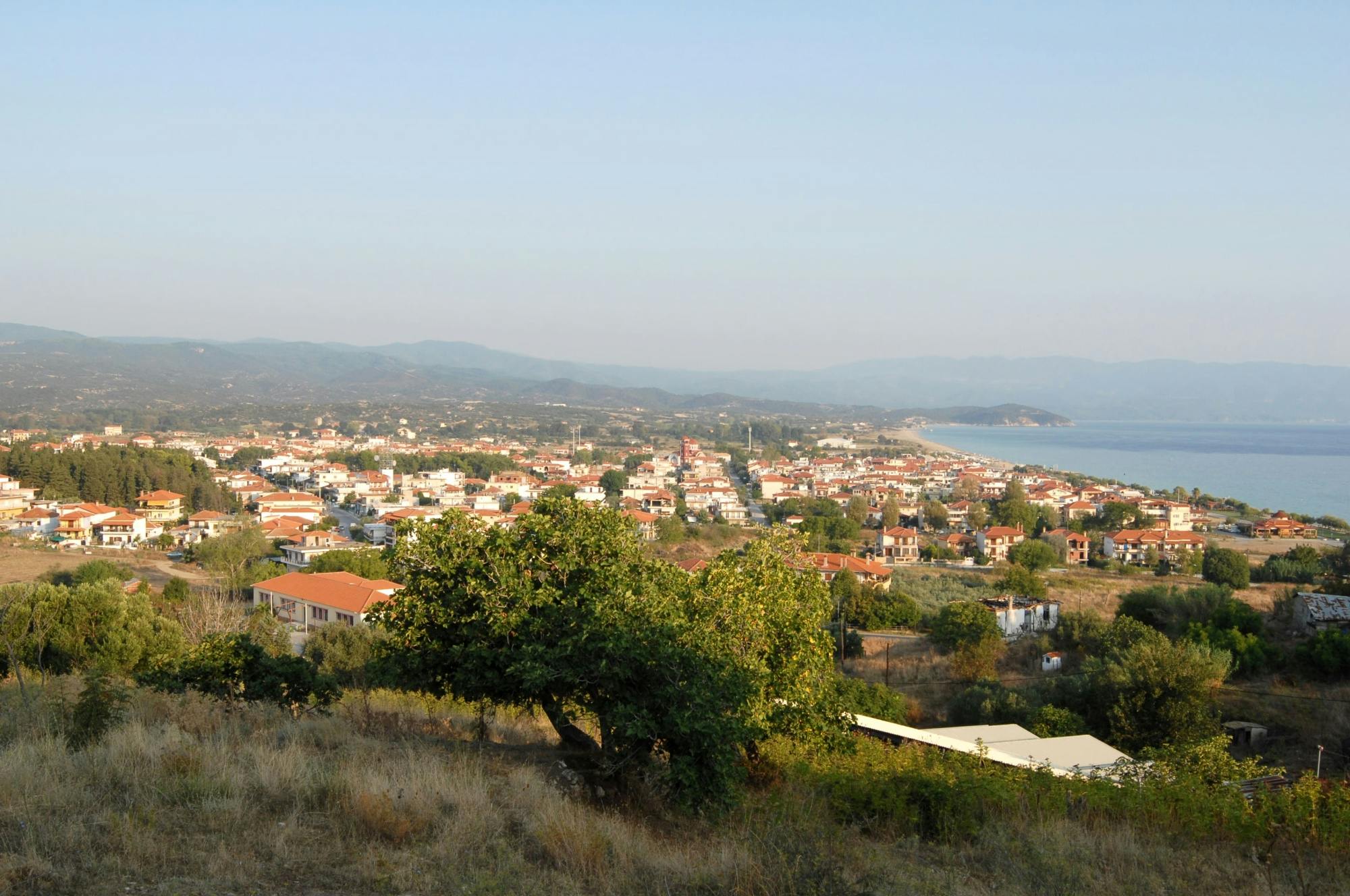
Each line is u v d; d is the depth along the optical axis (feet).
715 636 52.24
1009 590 222.89
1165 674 100.58
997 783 44.32
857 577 241.76
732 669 46.21
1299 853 37.83
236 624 120.78
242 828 30.81
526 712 63.82
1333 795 42.68
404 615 50.14
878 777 44.65
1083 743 78.74
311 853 29.19
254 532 281.54
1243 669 127.65
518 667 44.16
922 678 140.56
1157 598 168.55
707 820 39.78
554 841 31.76
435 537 50.31
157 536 331.98
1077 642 156.35
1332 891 34.35
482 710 54.95
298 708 60.34
